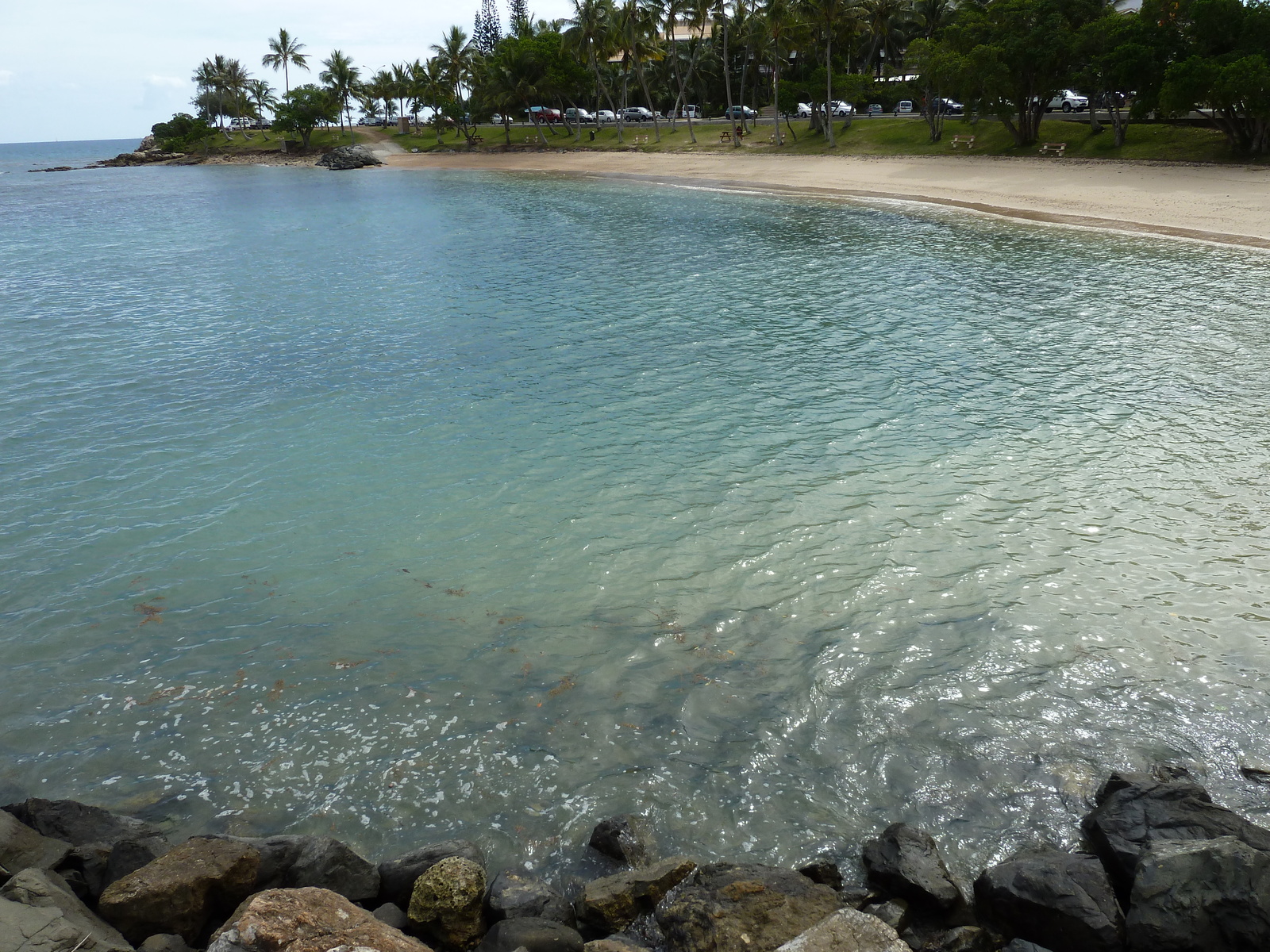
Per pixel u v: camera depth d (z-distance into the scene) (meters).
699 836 7.55
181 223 60.12
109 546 13.30
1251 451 15.40
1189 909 5.86
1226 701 8.96
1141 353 21.73
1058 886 6.25
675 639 10.48
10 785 8.41
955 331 24.62
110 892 6.48
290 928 5.87
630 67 100.88
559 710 9.27
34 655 10.53
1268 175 45.31
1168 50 49.25
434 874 6.69
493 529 13.55
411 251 42.84
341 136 140.62
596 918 6.49
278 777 8.45
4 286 35.81
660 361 22.58
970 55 58.59
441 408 19.42
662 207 57.53
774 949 5.82
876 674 9.63
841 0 69.81
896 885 6.66
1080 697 9.12
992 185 54.38
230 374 22.42
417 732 9.02
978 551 12.28
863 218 48.38
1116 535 12.59
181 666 10.29
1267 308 25.64
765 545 12.68
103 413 19.45
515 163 100.38
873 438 16.77
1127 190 47.81
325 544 13.23
